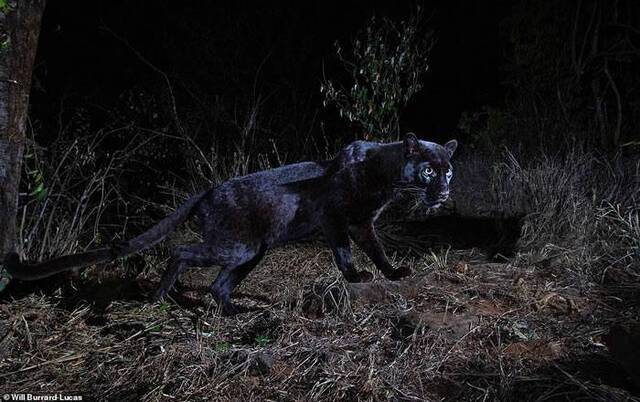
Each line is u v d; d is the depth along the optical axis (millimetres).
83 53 4707
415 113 5523
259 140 4211
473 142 4617
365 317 2232
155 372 1946
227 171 3652
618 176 3428
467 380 1871
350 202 2395
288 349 2041
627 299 2451
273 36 5285
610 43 4324
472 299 2404
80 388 1889
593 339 2090
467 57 5477
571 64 4344
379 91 3830
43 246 2713
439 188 2344
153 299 2344
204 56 5004
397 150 2379
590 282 2600
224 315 2352
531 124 4188
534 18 4242
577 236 2898
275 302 2482
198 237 3217
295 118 4844
